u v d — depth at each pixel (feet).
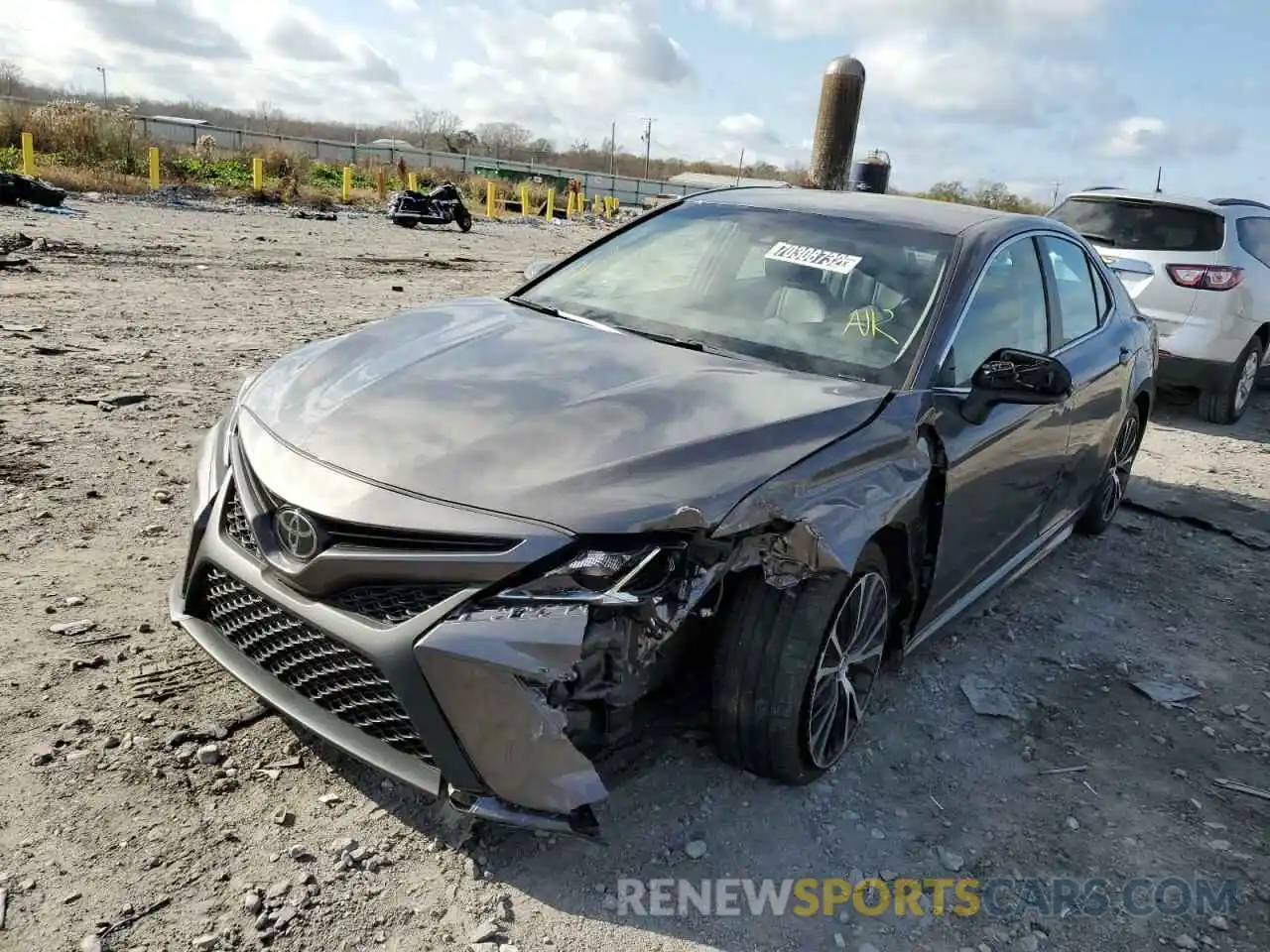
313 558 8.47
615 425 9.20
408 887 8.45
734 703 9.53
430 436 9.02
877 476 9.94
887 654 11.73
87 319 28.45
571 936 8.15
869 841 9.73
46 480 15.98
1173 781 11.30
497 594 7.92
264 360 25.58
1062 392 10.97
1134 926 9.00
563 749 7.97
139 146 95.20
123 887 8.07
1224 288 27.81
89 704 10.27
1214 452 26.55
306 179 107.24
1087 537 19.33
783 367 11.36
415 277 45.68
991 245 13.17
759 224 13.75
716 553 8.60
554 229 96.37
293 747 9.98
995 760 11.38
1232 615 16.17
